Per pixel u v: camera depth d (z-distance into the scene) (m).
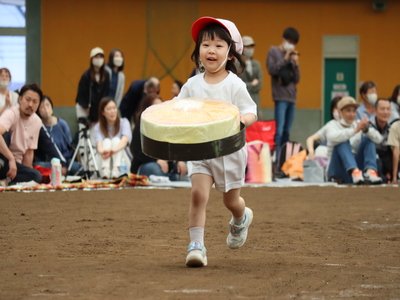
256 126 29.30
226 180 12.91
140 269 12.38
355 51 44.72
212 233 16.47
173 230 16.77
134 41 43.69
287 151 31.55
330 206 21.42
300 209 20.70
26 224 17.42
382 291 11.09
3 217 18.53
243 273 12.16
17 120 25.80
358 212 20.19
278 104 34.59
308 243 15.30
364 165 28.62
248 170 29.09
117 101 33.56
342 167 28.64
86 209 20.12
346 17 44.69
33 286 11.12
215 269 12.47
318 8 44.50
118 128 29.17
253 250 14.47
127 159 29.16
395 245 15.12
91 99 32.69
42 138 27.09
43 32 43.16
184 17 43.84
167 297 10.52
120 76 33.53
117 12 43.50
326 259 13.55
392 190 25.94
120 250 14.30
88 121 32.53
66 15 43.22
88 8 43.28
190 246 12.64
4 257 13.44
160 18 43.72
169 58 43.81
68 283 11.30
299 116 44.56
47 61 43.22
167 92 43.97
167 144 12.02
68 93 43.25
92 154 28.94
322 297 10.69
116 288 11.01
